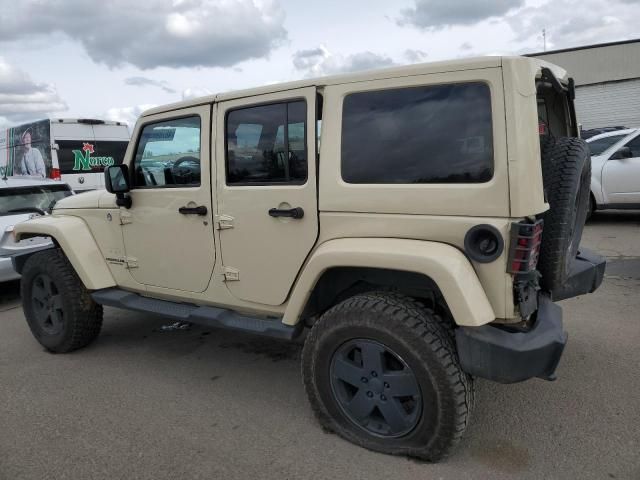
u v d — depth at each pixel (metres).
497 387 3.40
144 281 3.85
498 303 2.41
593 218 9.23
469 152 2.43
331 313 2.74
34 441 3.03
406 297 2.67
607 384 3.36
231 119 3.18
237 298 3.30
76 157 11.24
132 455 2.84
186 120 3.40
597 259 3.48
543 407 3.13
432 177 2.52
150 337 4.77
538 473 2.53
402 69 2.58
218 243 3.31
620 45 23.33
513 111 2.31
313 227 2.88
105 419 3.26
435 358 2.44
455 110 2.46
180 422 3.18
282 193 2.96
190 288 3.56
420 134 2.55
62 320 4.36
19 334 5.09
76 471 2.72
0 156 13.70
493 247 2.37
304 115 2.88
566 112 3.28
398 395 2.60
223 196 3.23
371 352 2.62
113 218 3.95
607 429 2.86
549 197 2.63
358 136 2.71
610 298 5.03
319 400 2.86
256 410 3.29
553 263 2.64
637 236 7.61
